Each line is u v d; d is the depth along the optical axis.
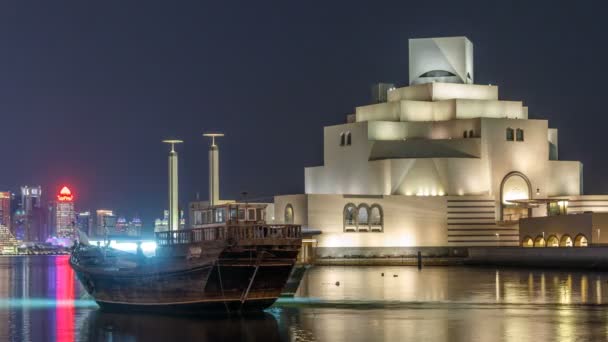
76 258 86.81
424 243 182.12
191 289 74.19
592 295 94.94
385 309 80.50
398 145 189.88
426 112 194.62
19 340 64.38
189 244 76.94
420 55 199.62
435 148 188.25
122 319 73.81
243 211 85.75
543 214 188.62
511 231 185.00
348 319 72.75
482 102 193.00
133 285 78.00
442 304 85.19
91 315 77.12
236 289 74.50
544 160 190.88
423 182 185.50
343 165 194.88
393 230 182.00
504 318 73.62
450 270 151.88
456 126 190.38
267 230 75.38
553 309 80.62
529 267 162.50
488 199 184.75
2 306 87.81
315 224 179.25
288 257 75.50
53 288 118.44
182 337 64.19
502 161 187.62
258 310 77.00
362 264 179.38
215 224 87.19
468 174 185.50
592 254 151.62
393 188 185.75
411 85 199.12
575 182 194.12
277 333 65.50
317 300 89.25
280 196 185.88
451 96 195.62
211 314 75.00
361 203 181.25
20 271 184.50
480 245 183.75
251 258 73.75
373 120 197.25
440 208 182.62
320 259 178.88
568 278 124.38
